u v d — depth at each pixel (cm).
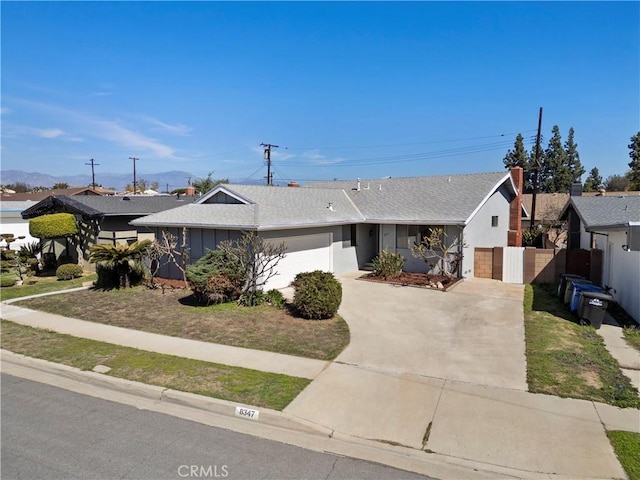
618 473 511
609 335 1045
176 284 1730
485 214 2069
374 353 930
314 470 529
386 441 591
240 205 1761
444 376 800
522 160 5206
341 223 1884
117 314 1302
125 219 2148
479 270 1905
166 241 1670
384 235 2073
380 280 1819
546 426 616
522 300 1445
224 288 1356
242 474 516
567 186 5206
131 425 645
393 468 535
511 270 1802
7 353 967
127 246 1686
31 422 655
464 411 664
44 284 1848
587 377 785
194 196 3045
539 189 5328
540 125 3039
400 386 757
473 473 525
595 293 1128
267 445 589
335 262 1964
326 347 970
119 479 503
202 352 947
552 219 3578
